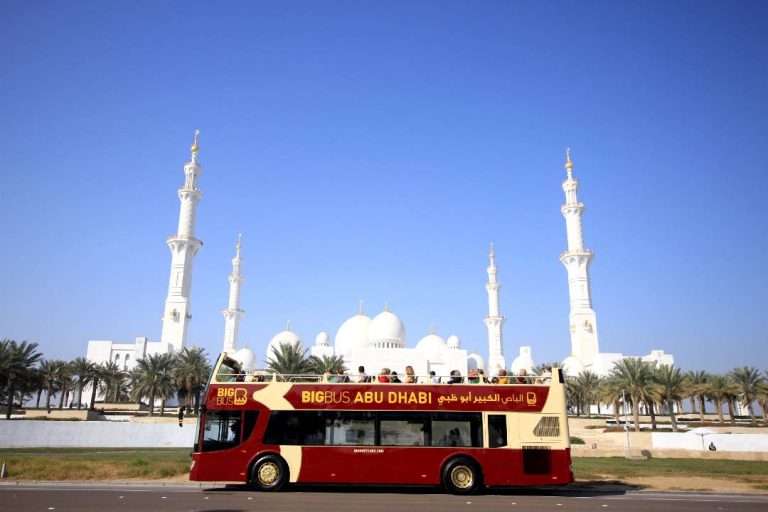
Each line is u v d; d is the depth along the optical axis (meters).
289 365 77.25
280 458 24.92
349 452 24.86
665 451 54.62
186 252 114.12
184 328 110.62
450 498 23.33
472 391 25.47
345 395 25.53
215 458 25.00
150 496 22.58
